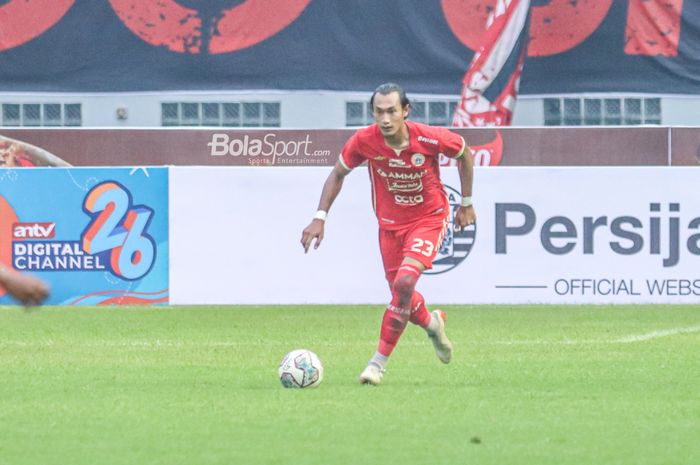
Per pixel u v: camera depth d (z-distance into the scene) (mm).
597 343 39688
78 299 53562
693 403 26094
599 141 77438
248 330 44531
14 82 83438
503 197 53188
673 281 53281
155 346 39094
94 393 27719
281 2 82875
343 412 24641
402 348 38469
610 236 53219
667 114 84188
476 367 32906
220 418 23922
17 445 21219
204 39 83312
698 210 53031
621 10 83312
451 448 20766
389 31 82875
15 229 53250
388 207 30094
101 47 83375
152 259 53500
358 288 53656
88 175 53281
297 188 53531
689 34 83625
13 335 42969
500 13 81625
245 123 83938
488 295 53406
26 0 82812
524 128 77500
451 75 82688
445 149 29234
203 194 53438
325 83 83438
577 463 19531
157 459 19906
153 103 83812
